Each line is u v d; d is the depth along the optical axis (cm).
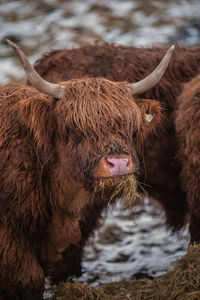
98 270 1223
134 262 1268
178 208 1227
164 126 1158
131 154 805
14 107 882
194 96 1062
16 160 850
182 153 1089
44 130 831
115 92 817
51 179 874
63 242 917
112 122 791
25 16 2616
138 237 1397
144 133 886
